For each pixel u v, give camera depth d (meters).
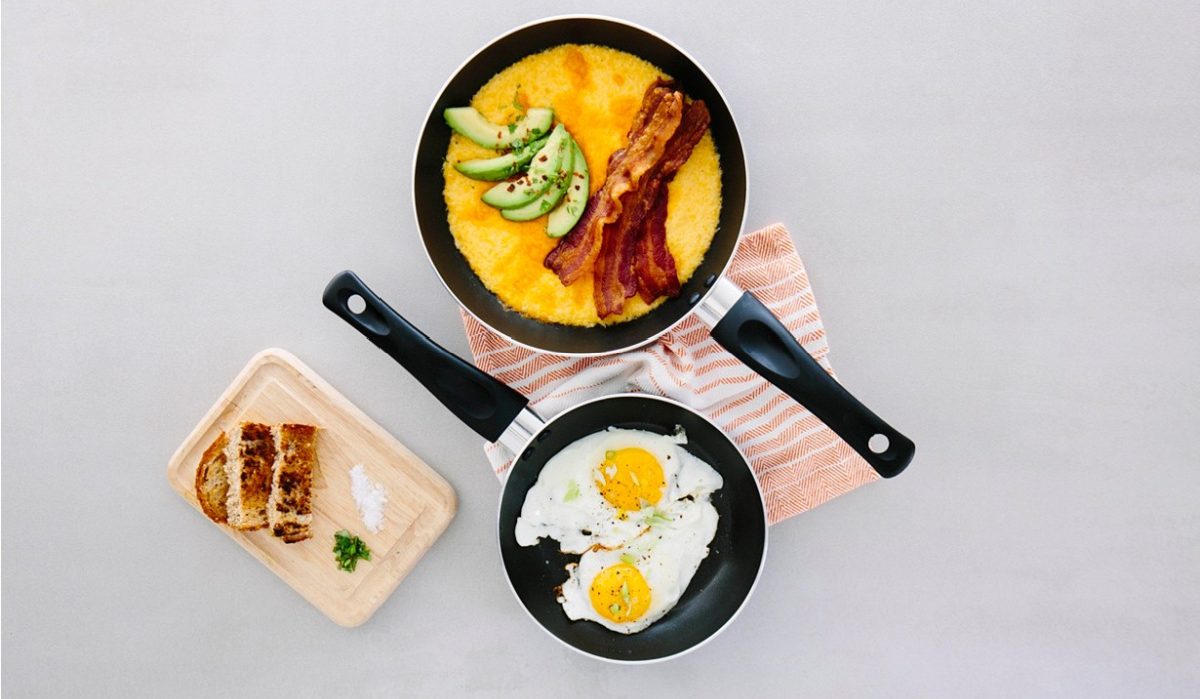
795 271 0.87
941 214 0.89
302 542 0.91
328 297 0.82
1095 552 0.91
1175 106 0.88
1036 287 0.89
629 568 0.86
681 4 0.87
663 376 0.86
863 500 0.92
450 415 0.91
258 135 0.90
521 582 0.89
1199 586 0.90
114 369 0.92
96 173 0.90
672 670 0.93
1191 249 0.89
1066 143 0.88
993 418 0.90
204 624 0.94
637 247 0.83
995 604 0.92
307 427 0.89
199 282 0.91
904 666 0.92
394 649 0.94
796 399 0.81
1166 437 0.90
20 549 0.94
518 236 0.83
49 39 0.89
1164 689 0.91
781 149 0.89
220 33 0.89
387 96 0.89
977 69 0.88
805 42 0.88
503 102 0.82
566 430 0.87
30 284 0.92
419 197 0.82
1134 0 0.87
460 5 0.88
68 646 0.94
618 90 0.82
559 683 0.93
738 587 0.88
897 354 0.90
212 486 0.90
